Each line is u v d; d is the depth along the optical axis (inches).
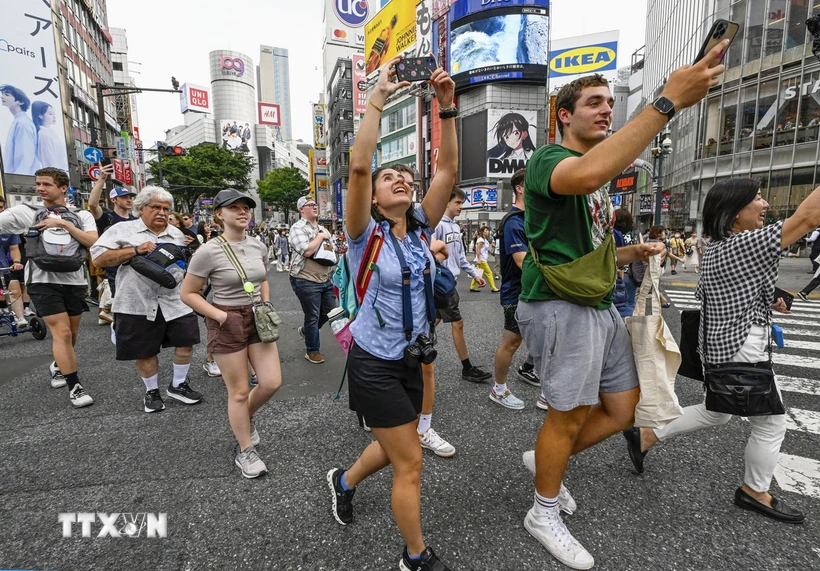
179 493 95.0
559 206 69.3
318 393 154.2
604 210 77.0
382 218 72.5
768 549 76.8
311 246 179.3
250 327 105.1
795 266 639.1
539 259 72.7
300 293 185.9
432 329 78.0
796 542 78.4
